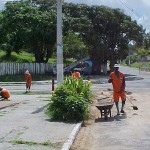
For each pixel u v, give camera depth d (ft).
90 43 166.30
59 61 61.98
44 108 55.72
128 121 44.93
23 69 152.35
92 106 58.70
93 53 167.53
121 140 34.17
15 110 53.67
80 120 44.11
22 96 78.48
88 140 34.63
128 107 57.93
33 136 34.22
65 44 157.28
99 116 49.26
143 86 106.93
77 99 44.83
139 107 57.98
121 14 176.24
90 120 46.29
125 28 173.27
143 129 39.50
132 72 229.66
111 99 64.54
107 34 173.37
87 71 171.83
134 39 177.88
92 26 166.81
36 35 150.51
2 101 66.69
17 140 32.30
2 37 158.30
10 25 153.58
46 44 157.99
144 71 248.73
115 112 52.95
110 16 170.91
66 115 43.96
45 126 39.81
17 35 151.64
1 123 41.57
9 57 176.96
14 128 38.32
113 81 50.60
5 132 36.01
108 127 41.22
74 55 169.17
